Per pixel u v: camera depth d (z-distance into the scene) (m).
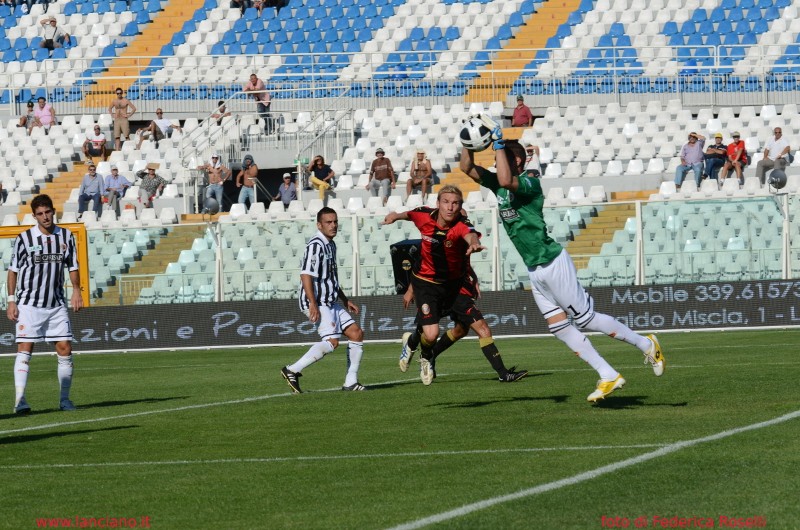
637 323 50.12
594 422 20.92
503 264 53.47
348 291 56.47
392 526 13.18
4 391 33.66
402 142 74.00
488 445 18.78
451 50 80.00
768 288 48.91
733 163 64.75
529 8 89.69
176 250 57.16
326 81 84.31
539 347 43.91
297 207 68.94
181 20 97.75
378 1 93.69
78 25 99.12
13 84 94.38
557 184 68.31
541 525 13.01
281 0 97.81
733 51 82.44
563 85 79.19
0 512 14.83
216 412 25.48
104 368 42.59
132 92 86.19
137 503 15.17
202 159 76.06
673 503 13.88
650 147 69.75
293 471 17.16
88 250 56.06
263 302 52.47
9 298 27.36
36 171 78.25
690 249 52.38
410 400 26.14
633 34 85.31
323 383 32.12
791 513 13.18
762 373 28.92
